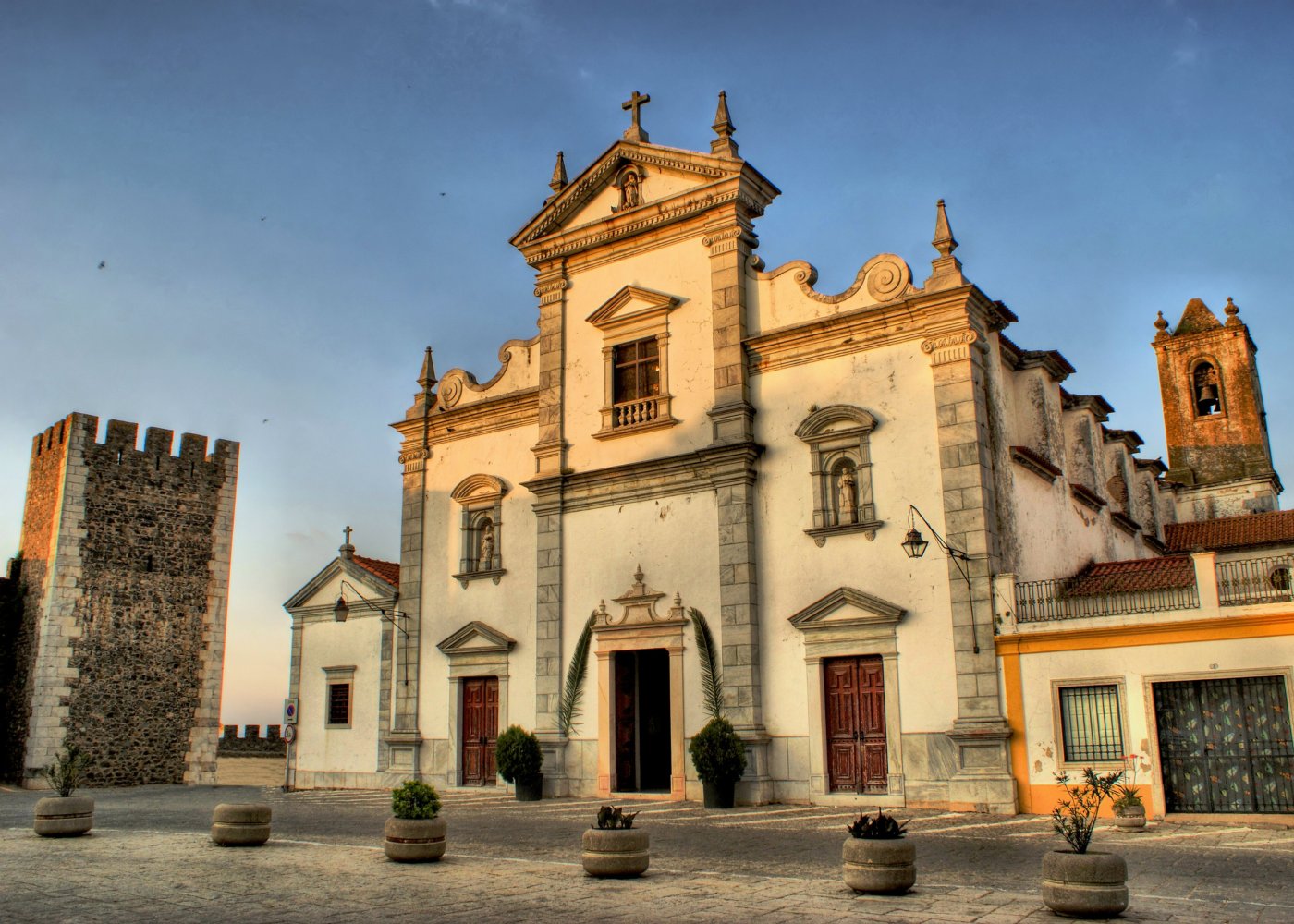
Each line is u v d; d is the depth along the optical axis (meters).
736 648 23.86
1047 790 20.02
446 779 28.34
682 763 24.34
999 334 24.58
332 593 32.31
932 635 21.72
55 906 10.82
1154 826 18.05
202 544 40.84
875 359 23.58
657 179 27.69
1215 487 45.44
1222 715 18.81
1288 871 12.88
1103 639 19.88
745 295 25.95
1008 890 11.53
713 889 11.77
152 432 40.09
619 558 26.30
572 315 28.75
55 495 37.88
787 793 22.95
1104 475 30.64
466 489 29.75
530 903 10.96
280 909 10.65
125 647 37.97
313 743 31.75
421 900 11.16
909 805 21.38
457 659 28.91
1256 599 18.64
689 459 25.42
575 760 25.92
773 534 24.25
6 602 38.59
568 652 26.70
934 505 22.23
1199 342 47.53
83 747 36.31
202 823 20.70
